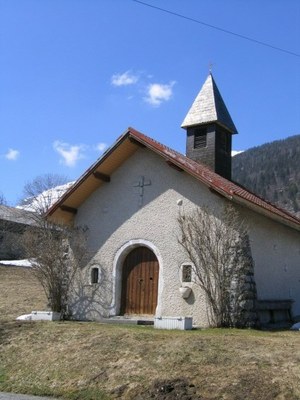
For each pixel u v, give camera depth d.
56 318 16.20
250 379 8.98
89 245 17.66
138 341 11.65
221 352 10.40
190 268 15.59
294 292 18.89
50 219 18.05
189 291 15.38
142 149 17.27
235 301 14.61
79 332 12.97
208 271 15.02
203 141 20.14
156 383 9.39
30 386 10.43
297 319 17.88
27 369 11.20
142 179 17.06
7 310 18.36
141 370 10.07
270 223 17.70
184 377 9.50
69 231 17.94
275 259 17.73
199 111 20.34
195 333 12.61
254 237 16.44
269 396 8.41
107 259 17.23
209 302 14.96
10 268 31.14
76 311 17.36
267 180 115.69
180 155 17.80
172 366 10.02
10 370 11.33
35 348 12.22
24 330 13.63
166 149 16.25
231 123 20.92
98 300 17.09
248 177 120.75
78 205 18.16
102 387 9.77
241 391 8.66
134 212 17.02
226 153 20.66
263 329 14.62
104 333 12.62
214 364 9.85
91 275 17.39
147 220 16.70
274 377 8.95
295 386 8.62
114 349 11.30
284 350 10.37
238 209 15.60
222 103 20.92
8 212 41.00
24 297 21.52
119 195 17.45
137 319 15.67
